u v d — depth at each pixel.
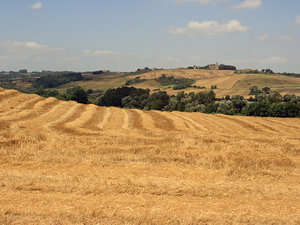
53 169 9.84
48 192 7.63
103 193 7.62
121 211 6.52
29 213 6.29
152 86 177.00
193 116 36.81
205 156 12.36
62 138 15.16
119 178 8.99
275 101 76.81
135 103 96.75
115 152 12.86
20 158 11.02
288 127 30.22
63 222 5.95
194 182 8.73
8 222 5.89
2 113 28.56
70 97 90.19
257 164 11.33
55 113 32.22
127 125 26.73
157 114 37.72
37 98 42.47
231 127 29.16
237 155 12.69
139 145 14.41
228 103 62.62
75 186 7.93
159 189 8.00
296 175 10.11
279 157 12.59
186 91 142.25
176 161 11.55
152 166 10.63
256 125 31.05
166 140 15.95
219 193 7.89
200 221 6.25
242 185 8.63
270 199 7.73
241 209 6.92
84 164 10.63
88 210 6.49
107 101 101.56
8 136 14.95
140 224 6.06
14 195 7.27
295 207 7.18
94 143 14.45
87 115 32.56
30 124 21.14
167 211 6.62
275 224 6.34
